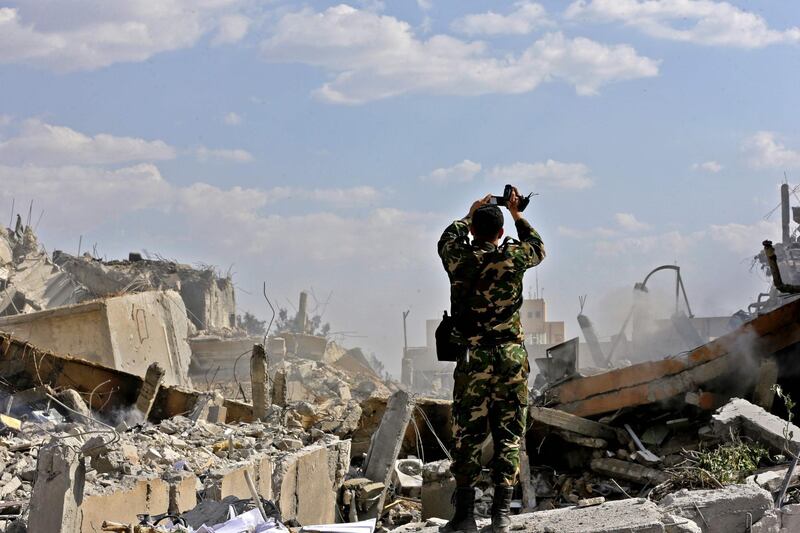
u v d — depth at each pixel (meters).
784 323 15.62
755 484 9.14
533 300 53.41
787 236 28.31
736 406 12.97
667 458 15.55
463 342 7.19
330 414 21.42
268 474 13.01
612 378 16.69
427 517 14.14
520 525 7.55
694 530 7.57
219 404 21.84
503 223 7.30
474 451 7.21
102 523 9.19
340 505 15.74
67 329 33.06
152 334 37.91
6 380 23.03
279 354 46.31
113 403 23.05
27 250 46.97
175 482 10.76
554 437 17.17
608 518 7.69
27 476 11.34
